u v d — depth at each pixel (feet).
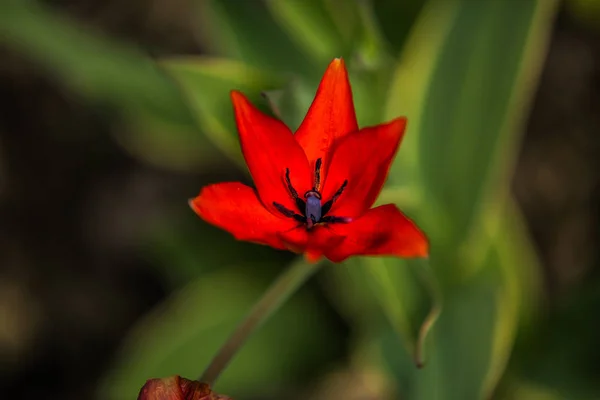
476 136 2.10
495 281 2.16
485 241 2.18
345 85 1.80
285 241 1.74
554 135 2.68
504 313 2.14
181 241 2.52
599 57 2.72
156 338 2.39
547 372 2.29
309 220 1.81
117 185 2.97
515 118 2.08
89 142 3.01
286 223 1.82
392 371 2.22
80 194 2.99
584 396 2.25
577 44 2.75
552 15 2.76
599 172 2.63
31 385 2.85
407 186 2.15
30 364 2.86
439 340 2.13
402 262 2.03
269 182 1.80
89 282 2.93
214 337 2.37
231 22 2.24
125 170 2.98
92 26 2.99
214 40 2.61
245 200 1.80
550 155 2.67
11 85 3.08
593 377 2.26
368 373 2.40
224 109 2.07
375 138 1.78
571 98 2.70
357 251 1.76
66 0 3.04
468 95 2.10
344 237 1.78
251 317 1.90
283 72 2.25
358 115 2.11
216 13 2.24
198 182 2.88
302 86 1.95
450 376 2.10
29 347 2.87
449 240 2.18
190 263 2.50
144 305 2.90
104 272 2.93
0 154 3.02
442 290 2.18
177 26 2.97
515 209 2.42
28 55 3.05
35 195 3.00
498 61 2.08
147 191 2.93
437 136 2.13
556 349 2.30
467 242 2.16
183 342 2.37
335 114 1.81
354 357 2.42
